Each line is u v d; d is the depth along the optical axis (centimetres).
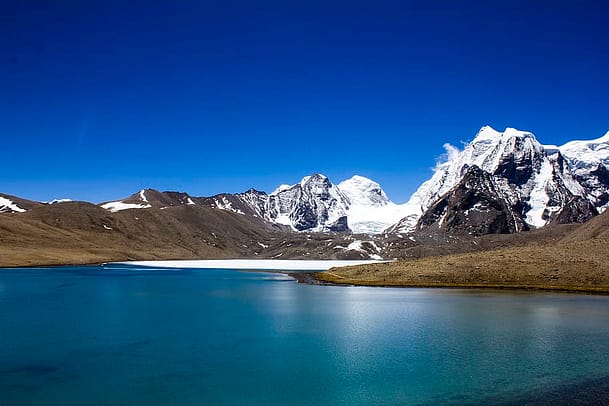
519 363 5078
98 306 9162
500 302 9519
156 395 4238
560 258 13550
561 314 8019
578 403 3950
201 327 6994
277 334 6519
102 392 4309
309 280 15812
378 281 13925
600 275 12219
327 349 5681
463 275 13375
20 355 5462
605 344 5866
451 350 5603
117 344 5975
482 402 4022
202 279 16800
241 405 4028
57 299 10306
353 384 4497
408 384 4478
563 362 5097
